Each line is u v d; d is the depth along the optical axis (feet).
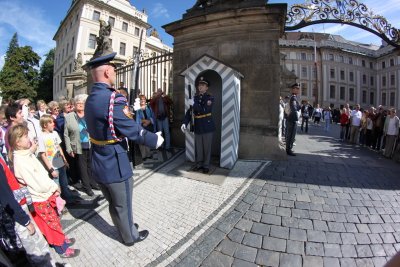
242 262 9.56
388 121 24.91
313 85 171.94
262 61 19.22
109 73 10.38
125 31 129.18
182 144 23.52
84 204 15.15
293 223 11.38
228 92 17.51
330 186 14.60
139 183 16.58
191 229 11.40
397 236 10.74
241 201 13.12
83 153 16.37
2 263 7.73
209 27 21.04
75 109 16.72
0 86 127.34
